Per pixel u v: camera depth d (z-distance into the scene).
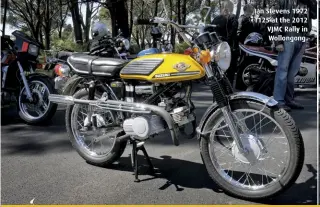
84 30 18.36
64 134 4.34
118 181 3.01
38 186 2.94
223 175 2.73
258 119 4.04
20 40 4.89
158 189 2.86
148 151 3.71
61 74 4.66
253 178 2.91
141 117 2.84
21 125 4.72
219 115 2.69
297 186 2.85
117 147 3.16
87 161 3.40
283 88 5.32
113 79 3.08
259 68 6.55
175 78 2.71
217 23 6.25
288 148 2.49
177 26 2.74
